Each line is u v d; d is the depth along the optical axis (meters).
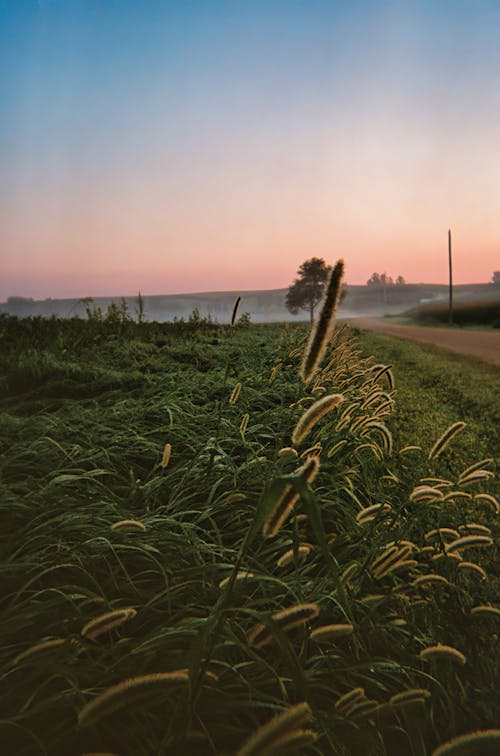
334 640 2.05
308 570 2.34
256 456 3.46
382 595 2.18
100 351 8.83
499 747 1.11
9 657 1.75
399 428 6.98
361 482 3.61
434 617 2.39
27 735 1.49
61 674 1.52
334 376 5.51
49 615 1.92
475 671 2.16
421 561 2.83
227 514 2.83
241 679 1.57
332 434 3.75
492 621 2.48
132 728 1.45
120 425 4.08
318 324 1.50
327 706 1.75
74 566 2.14
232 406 4.76
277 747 0.96
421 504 2.72
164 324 15.23
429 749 1.74
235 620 1.89
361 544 2.56
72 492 2.81
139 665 1.64
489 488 4.71
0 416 4.05
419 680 1.98
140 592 2.06
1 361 6.48
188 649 1.69
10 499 2.62
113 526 1.62
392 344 26.48
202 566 2.03
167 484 3.18
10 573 2.15
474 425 7.74
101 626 1.30
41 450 3.38
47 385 5.63
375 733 1.58
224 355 8.98
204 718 1.53
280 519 1.15
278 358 7.24
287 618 1.23
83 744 1.45
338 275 1.50
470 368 16.58
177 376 6.25
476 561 3.10
